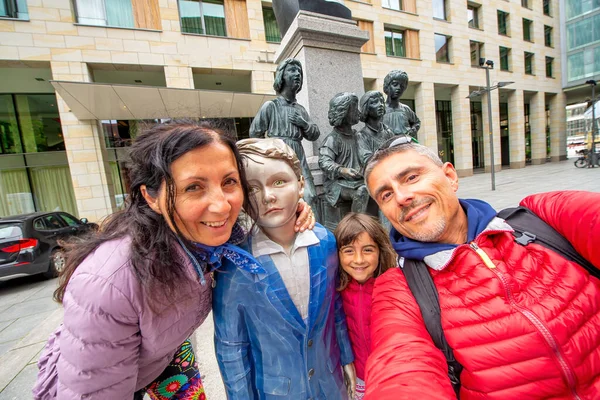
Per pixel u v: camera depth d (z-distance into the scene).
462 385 0.91
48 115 11.28
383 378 0.79
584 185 9.05
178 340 0.91
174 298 0.80
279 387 1.01
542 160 21.94
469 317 0.87
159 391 1.25
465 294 0.90
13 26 8.91
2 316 3.90
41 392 0.86
